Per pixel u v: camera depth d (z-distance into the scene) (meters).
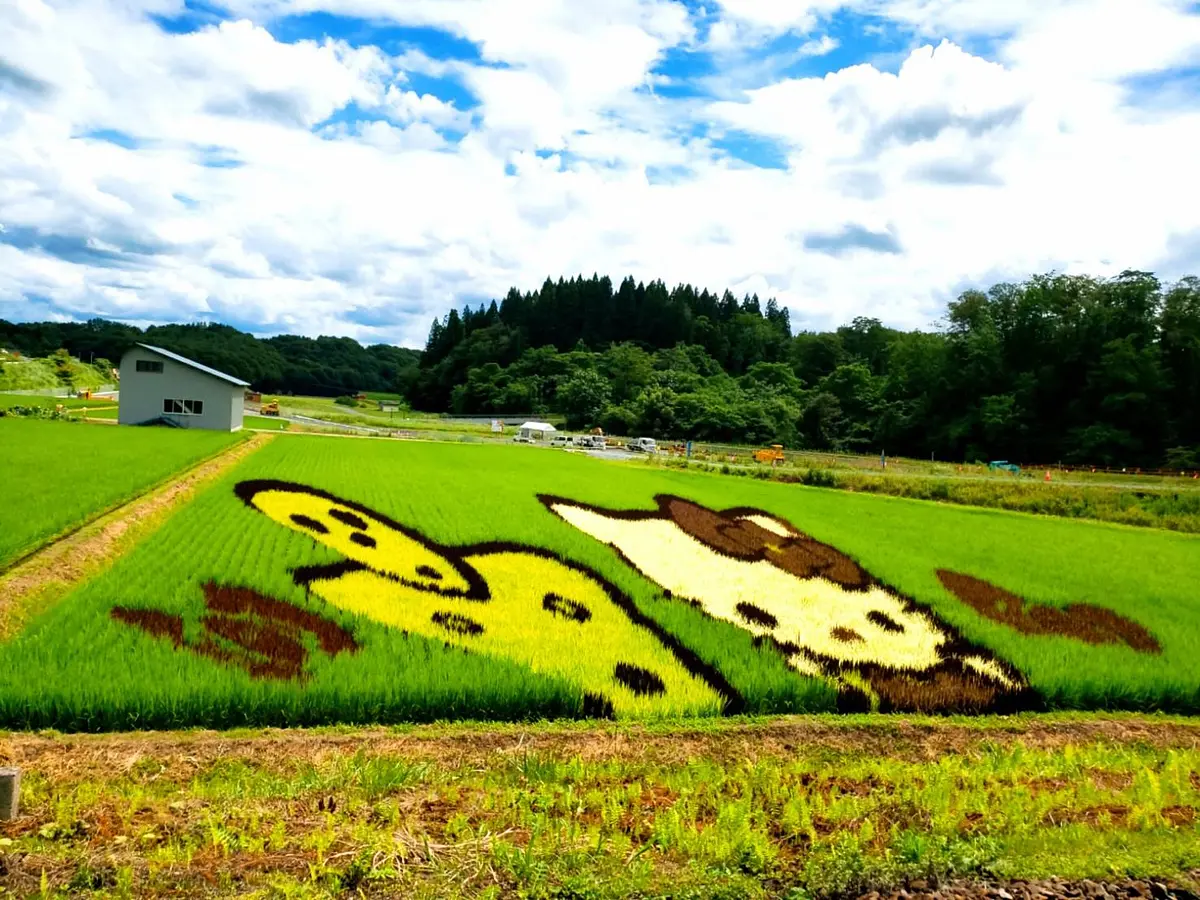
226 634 15.24
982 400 94.88
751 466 65.94
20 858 8.19
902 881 8.65
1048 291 96.44
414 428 97.69
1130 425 82.75
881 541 30.75
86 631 14.73
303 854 8.59
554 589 20.98
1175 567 30.19
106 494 25.64
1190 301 85.75
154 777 10.62
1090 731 15.12
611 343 163.12
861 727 14.30
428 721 13.27
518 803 10.16
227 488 30.47
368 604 17.98
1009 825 10.20
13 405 69.81
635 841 9.49
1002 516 41.56
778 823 10.16
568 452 64.62
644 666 15.84
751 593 22.34
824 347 149.75
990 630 20.25
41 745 11.26
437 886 8.11
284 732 12.34
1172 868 9.01
